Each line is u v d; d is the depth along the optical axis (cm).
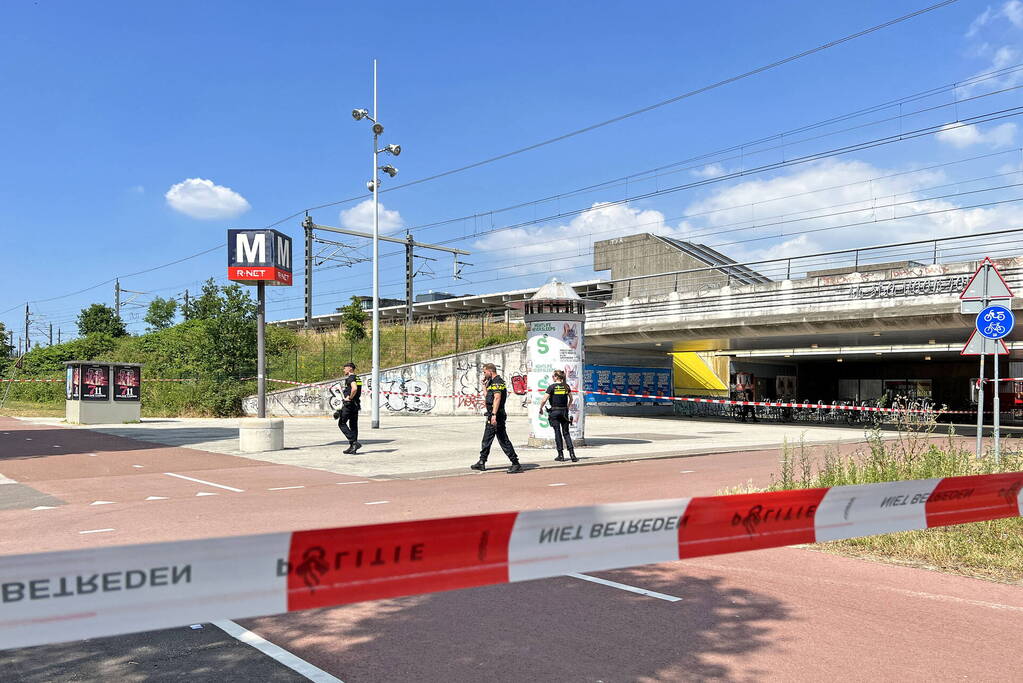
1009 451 1259
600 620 500
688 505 385
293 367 3447
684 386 3844
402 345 3709
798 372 4141
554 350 1677
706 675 405
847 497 463
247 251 1652
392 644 454
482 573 320
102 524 808
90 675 407
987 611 521
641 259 4541
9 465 1366
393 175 2509
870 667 417
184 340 3750
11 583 232
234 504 945
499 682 395
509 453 1291
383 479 1202
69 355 4450
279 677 403
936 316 2242
